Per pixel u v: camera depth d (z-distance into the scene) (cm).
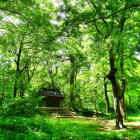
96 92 2564
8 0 1017
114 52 1096
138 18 1077
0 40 1456
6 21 1348
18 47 2047
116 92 1263
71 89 2044
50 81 4069
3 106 762
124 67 1694
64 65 2980
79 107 2848
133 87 1869
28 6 1081
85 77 2047
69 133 757
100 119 1919
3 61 1018
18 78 1176
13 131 648
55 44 1205
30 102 897
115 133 889
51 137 642
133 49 1028
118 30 964
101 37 966
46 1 1579
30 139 569
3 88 901
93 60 1436
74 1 1307
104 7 912
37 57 2330
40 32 1276
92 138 722
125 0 773
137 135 837
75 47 2386
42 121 874
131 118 1777
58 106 2869
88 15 837
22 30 1366
